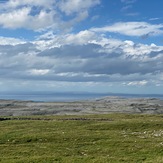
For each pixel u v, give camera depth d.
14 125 73.25
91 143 53.47
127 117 93.44
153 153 46.03
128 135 60.81
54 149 49.12
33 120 83.19
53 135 59.41
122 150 48.25
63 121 80.44
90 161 40.91
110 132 63.84
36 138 57.12
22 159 41.97
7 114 133.75
